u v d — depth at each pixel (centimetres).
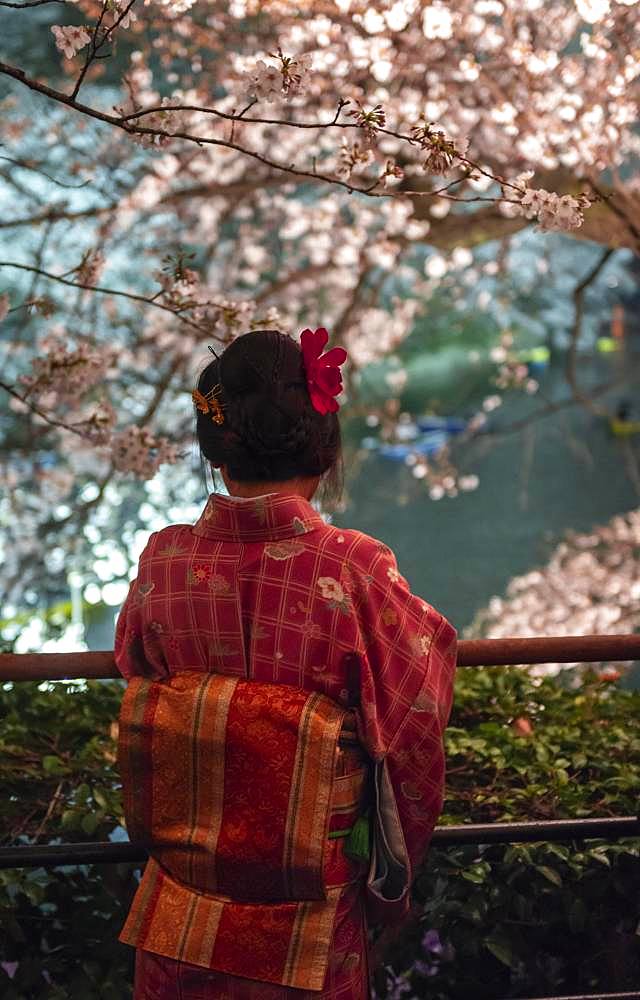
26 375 335
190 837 146
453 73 527
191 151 582
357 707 149
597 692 277
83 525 705
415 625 150
